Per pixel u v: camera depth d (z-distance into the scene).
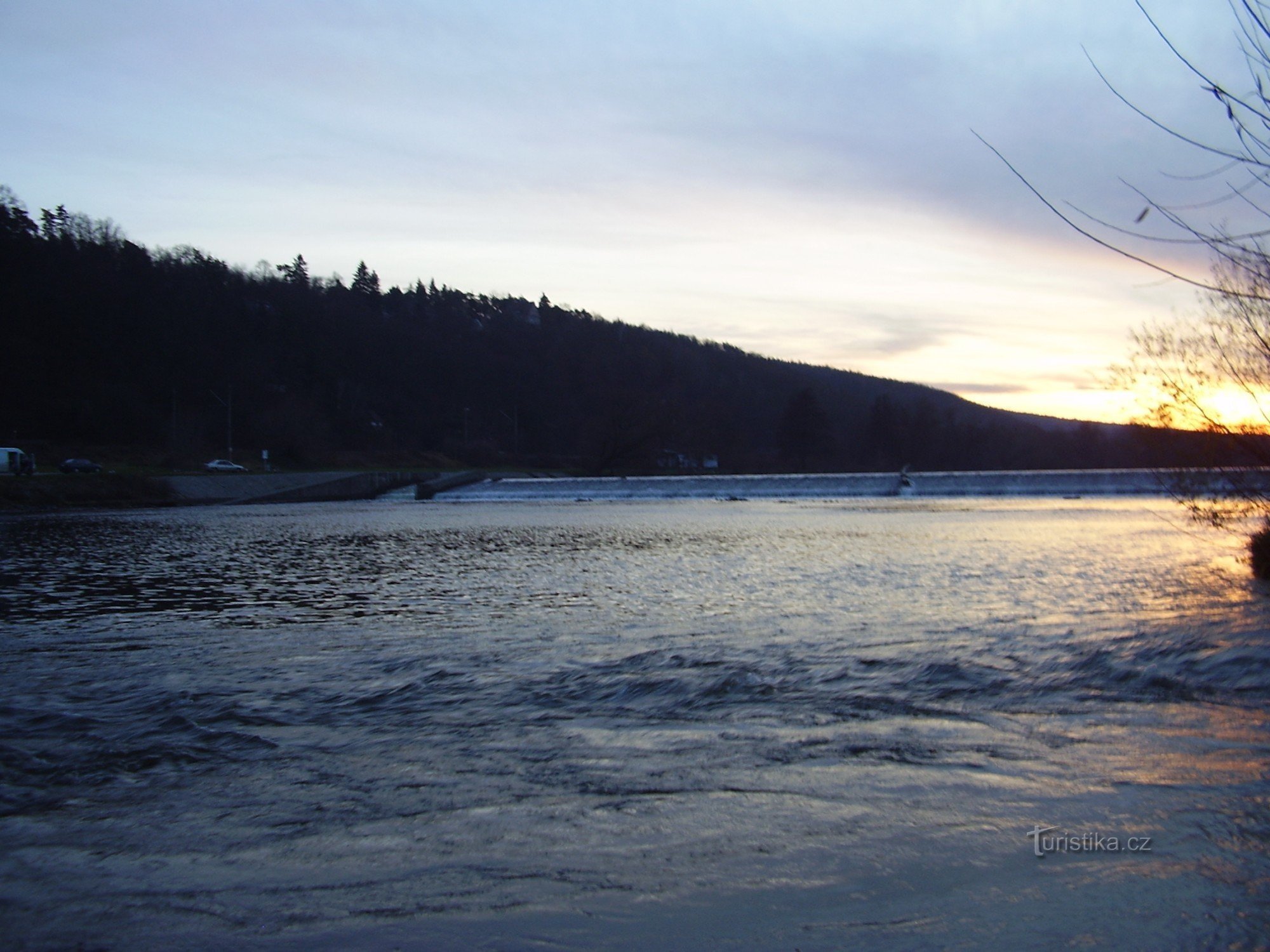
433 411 160.88
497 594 26.05
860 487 95.06
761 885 7.28
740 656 16.39
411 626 20.88
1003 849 7.89
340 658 17.33
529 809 9.12
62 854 8.19
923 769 10.09
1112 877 7.30
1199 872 7.38
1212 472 25.95
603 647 17.86
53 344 117.19
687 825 8.57
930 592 25.52
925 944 6.33
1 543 42.78
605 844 8.16
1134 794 9.21
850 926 6.60
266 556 37.28
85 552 39.06
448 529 52.31
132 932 6.74
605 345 191.75
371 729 12.26
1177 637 17.56
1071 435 161.38
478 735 11.90
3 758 11.10
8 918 6.98
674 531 50.34
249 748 11.48
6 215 124.19
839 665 15.45
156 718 12.98
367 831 8.64
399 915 6.92
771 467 150.38
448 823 8.78
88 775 10.48
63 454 101.25
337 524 56.22
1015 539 42.91
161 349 128.75
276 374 143.25
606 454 128.38
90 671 16.34
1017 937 6.40
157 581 29.67
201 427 115.62
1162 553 35.66
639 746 11.22
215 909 7.08
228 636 19.92
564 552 38.41
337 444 132.50
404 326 184.75
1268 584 26.36
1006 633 18.39
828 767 10.23
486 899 7.15
